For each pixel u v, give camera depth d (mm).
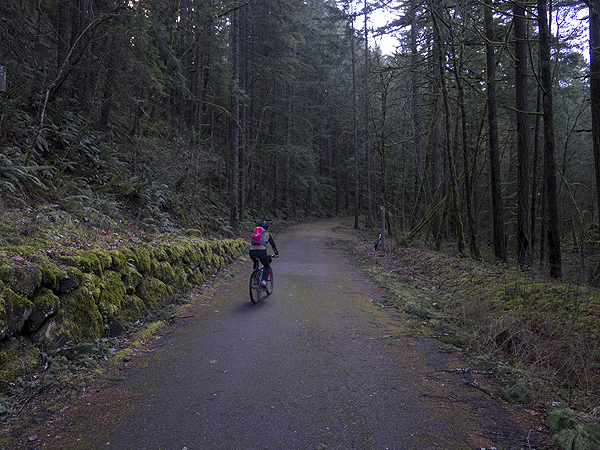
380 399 3566
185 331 5605
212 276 9664
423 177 18344
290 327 5789
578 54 14477
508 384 3879
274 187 33531
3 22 8305
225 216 19859
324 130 35875
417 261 11523
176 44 17656
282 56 24969
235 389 3770
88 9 10820
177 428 3082
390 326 5871
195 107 19797
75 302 4488
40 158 9102
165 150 12570
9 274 3643
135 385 3861
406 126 20047
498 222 11398
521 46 11281
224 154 25016
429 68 16328
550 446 2846
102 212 8695
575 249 14062
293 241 18734
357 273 10695
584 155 22812
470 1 11297
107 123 13531
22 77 9031
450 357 4645
